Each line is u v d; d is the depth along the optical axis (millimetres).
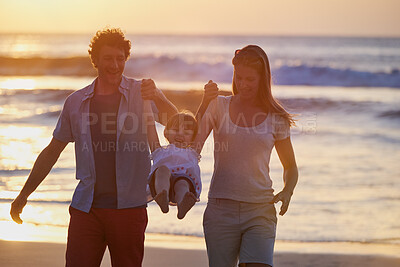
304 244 8672
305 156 16562
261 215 4793
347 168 14812
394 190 12445
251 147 4781
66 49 95188
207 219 4906
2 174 13562
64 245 8234
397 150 17734
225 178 4812
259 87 4863
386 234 9289
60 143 5160
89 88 5082
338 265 7535
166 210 4496
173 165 4855
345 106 29219
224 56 71062
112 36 4895
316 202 11375
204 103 4977
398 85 41469
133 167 5023
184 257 7777
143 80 4953
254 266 4660
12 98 30891
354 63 62125
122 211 4969
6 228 9273
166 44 136250
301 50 100250
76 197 5008
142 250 5137
